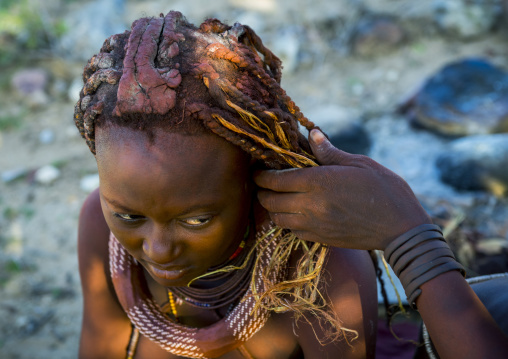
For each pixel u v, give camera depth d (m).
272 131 1.07
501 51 5.26
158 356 1.46
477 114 4.20
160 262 1.09
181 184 1.01
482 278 1.28
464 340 0.98
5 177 4.22
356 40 5.45
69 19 5.96
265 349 1.36
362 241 1.06
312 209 1.07
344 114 4.33
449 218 2.37
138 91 0.98
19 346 2.90
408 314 1.78
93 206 1.42
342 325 1.25
